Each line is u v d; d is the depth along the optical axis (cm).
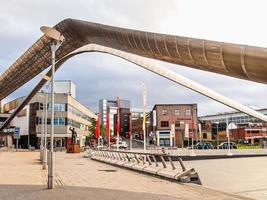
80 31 2803
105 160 3359
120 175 2039
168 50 1391
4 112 11962
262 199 1294
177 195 1255
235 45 1061
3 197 1193
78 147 6247
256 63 992
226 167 2995
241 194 1444
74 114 9994
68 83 10662
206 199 1176
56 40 1594
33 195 1239
